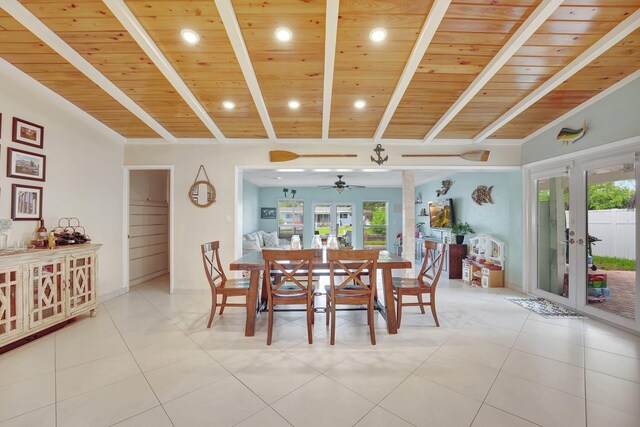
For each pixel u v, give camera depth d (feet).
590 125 10.83
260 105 10.84
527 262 14.53
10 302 7.97
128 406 5.81
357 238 32.89
